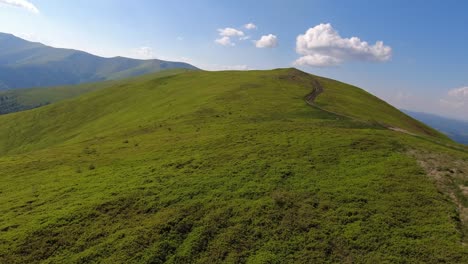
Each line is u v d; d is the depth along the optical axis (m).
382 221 26.03
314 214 27.36
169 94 115.94
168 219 26.92
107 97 135.62
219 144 46.22
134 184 34.12
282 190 31.22
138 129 67.06
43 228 26.28
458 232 24.53
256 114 67.00
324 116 66.25
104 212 28.70
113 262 22.42
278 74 137.38
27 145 99.31
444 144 50.91
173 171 37.25
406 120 100.31
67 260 22.81
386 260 22.06
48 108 129.88
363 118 69.56
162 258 23.09
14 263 22.52
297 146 42.66
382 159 37.62
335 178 33.41
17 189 36.41
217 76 140.25
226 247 23.98
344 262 22.31
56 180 38.25
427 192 30.02
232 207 28.62
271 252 23.38
